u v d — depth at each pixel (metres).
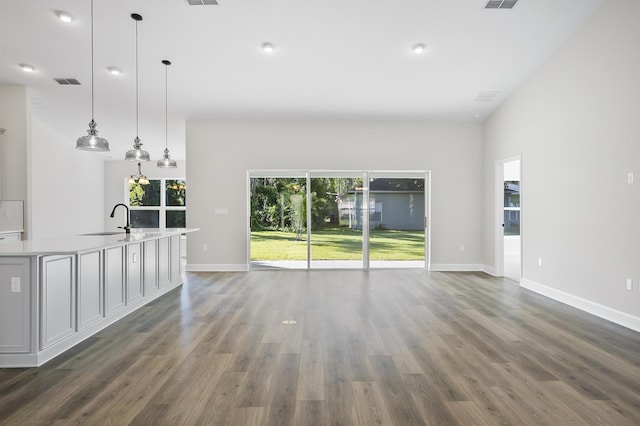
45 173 8.22
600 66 4.42
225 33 4.81
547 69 5.42
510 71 5.74
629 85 4.02
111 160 10.30
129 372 2.88
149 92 6.32
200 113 7.16
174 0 4.23
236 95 6.45
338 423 2.19
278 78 5.92
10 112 6.09
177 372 2.88
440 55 5.32
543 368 2.95
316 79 5.95
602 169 4.40
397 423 2.19
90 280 3.73
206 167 7.46
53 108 6.95
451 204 7.63
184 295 5.48
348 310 4.65
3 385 2.67
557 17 4.58
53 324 3.20
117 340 3.60
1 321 2.99
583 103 4.70
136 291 4.71
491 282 6.43
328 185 7.68
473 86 6.18
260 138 7.48
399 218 7.75
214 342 3.54
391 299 5.21
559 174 5.18
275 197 7.66
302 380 2.74
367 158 7.56
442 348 3.38
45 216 8.23
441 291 5.72
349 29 4.75
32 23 4.57
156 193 10.42
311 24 4.66
